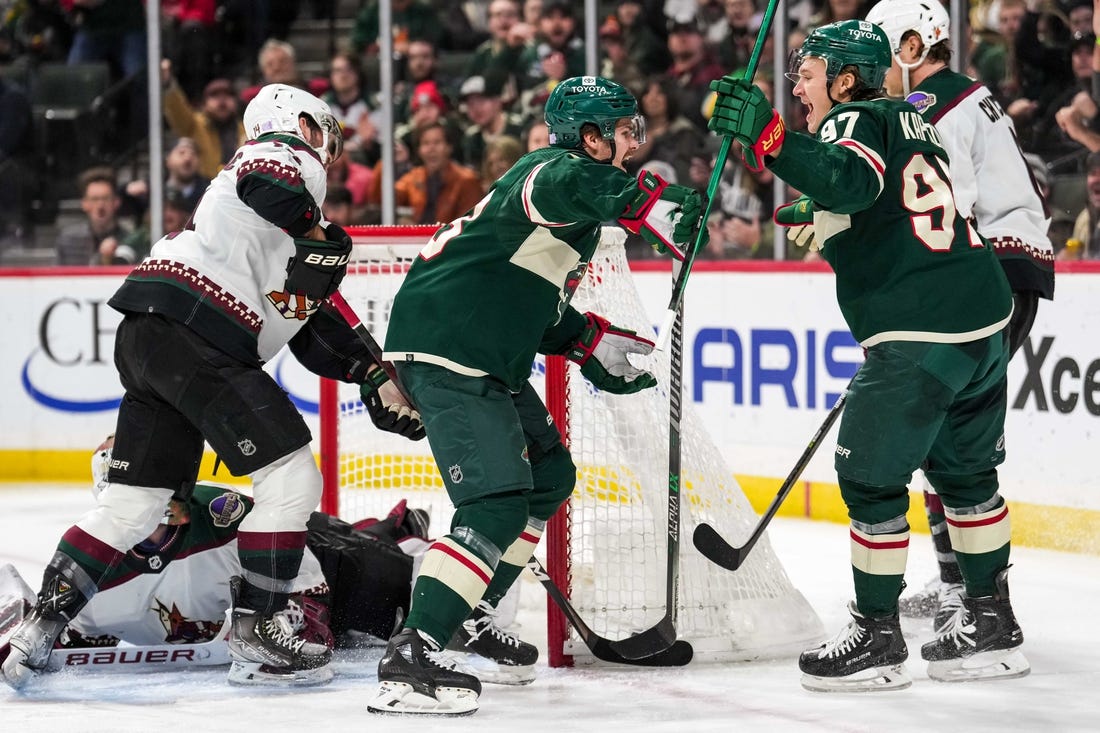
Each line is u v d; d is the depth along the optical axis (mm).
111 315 25484
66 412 25797
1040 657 12570
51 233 28281
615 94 10602
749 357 21578
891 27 12641
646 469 12867
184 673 12164
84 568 11461
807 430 20859
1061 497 18297
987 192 12930
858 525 11250
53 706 10984
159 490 11719
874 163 10492
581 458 12922
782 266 20984
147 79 27641
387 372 11945
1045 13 20281
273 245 11555
